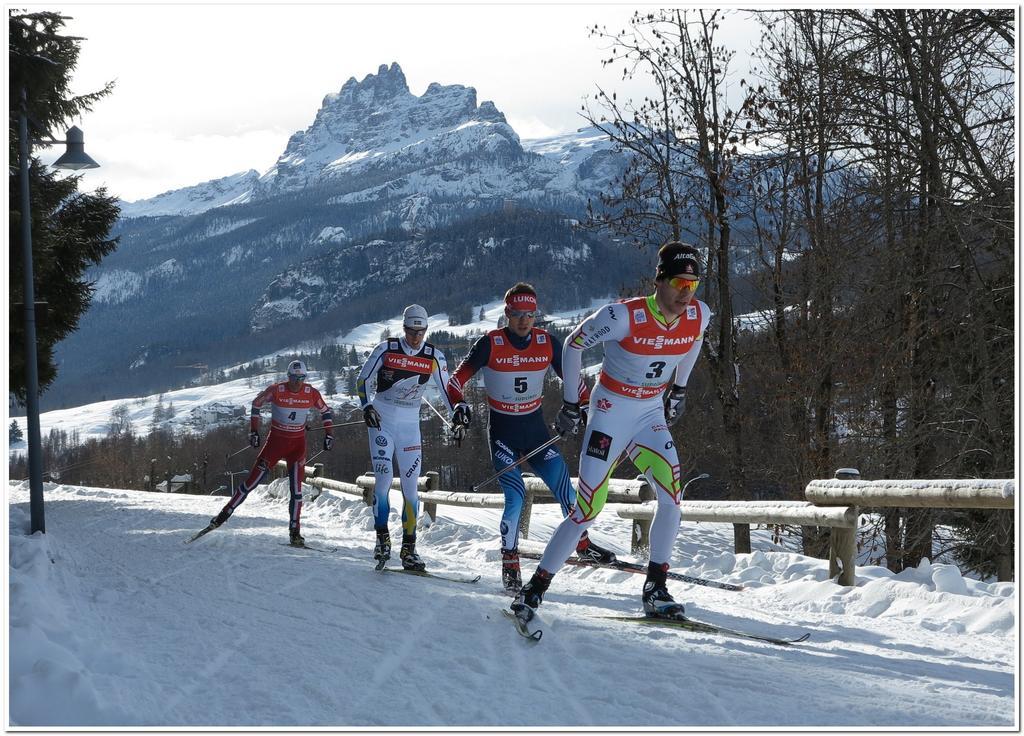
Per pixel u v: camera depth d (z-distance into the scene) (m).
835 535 6.64
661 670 3.98
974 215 13.59
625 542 12.48
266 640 4.62
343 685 3.82
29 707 3.33
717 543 14.62
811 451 14.64
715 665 4.07
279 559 7.76
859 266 14.78
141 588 6.36
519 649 4.39
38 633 3.94
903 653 4.53
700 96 15.58
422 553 9.66
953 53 14.02
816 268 14.94
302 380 9.84
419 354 7.30
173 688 3.78
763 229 15.77
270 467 9.90
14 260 11.47
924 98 14.00
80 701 3.38
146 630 4.91
